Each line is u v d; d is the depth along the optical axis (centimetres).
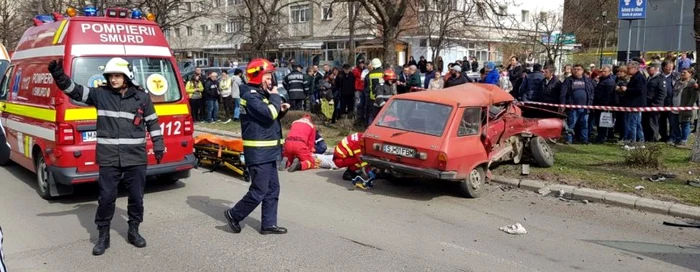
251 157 584
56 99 698
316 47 4116
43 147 738
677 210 688
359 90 1474
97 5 1864
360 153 846
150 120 564
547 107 1201
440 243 586
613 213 707
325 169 978
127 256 541
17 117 836
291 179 898
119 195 780
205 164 991
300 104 1744
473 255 550
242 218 605
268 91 585
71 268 510
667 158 982
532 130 947
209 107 1691
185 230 621
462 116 777
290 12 4494
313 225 644
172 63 789
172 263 523
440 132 760
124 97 543
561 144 1170
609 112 1147
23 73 837
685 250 572
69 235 606
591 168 916
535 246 582
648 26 2116
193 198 770
